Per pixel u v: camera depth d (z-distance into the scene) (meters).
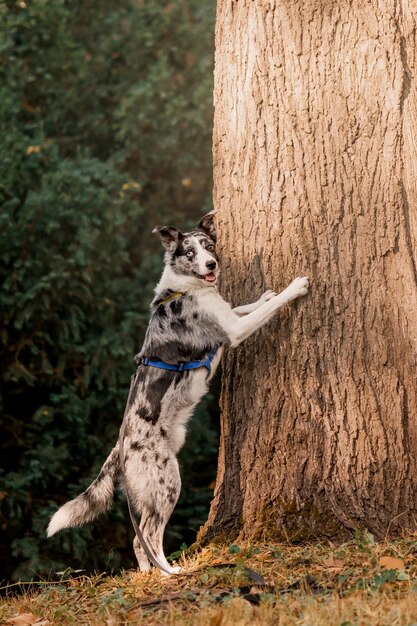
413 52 5.12
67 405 9.62
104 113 11.41
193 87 11.20
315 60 5.12
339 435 4.97
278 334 5.15
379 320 5.00
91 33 11.33
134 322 10.07
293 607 3.91
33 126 10.33
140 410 5.41
